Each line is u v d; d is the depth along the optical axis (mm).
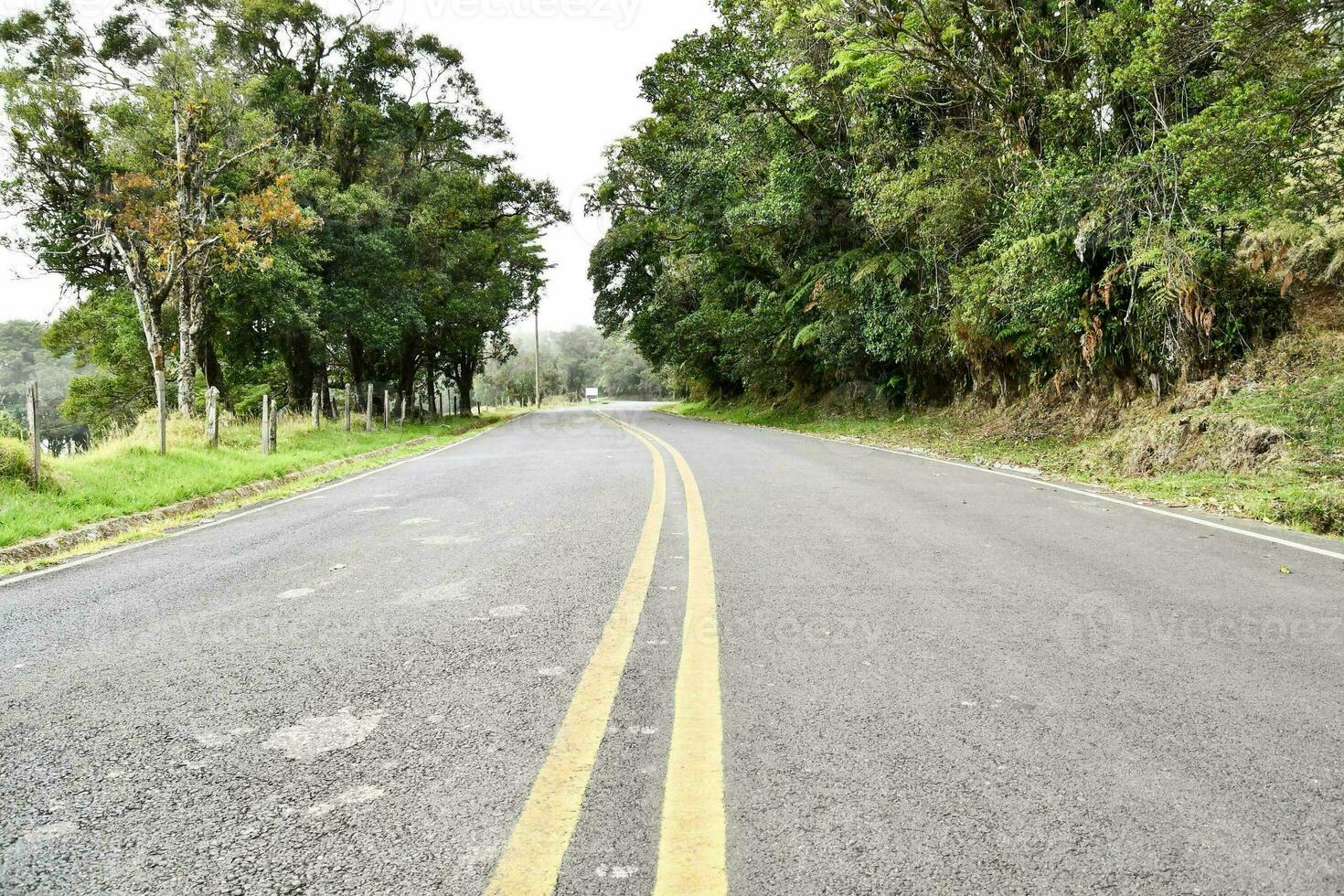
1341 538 6301
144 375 27344
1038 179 12875
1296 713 2775
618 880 1851
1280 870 1865
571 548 5891
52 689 3234
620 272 41219
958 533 6320
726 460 12977
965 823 2078
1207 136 8555
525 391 92500
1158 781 2297
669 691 3021
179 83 17922
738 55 19203
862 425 21297
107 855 2000
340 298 23281
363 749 2586
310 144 24141
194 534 7512
